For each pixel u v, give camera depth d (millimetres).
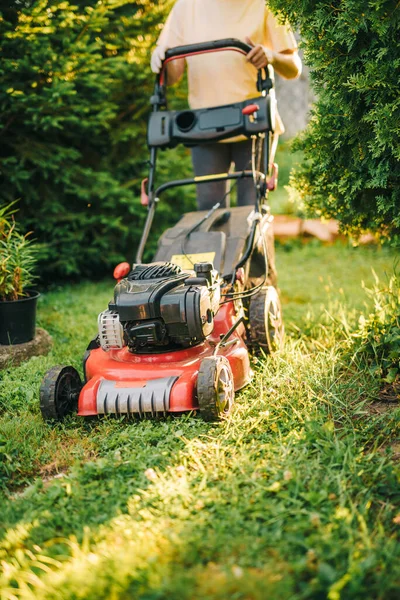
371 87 3863
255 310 4621
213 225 4738
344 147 4387
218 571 2336
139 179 7742
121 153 7836
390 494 2896
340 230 5020
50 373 3838
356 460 3107
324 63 4090
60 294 7234
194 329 3670
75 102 6809
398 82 3811
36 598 2279
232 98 4875
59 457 3449
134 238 7898
